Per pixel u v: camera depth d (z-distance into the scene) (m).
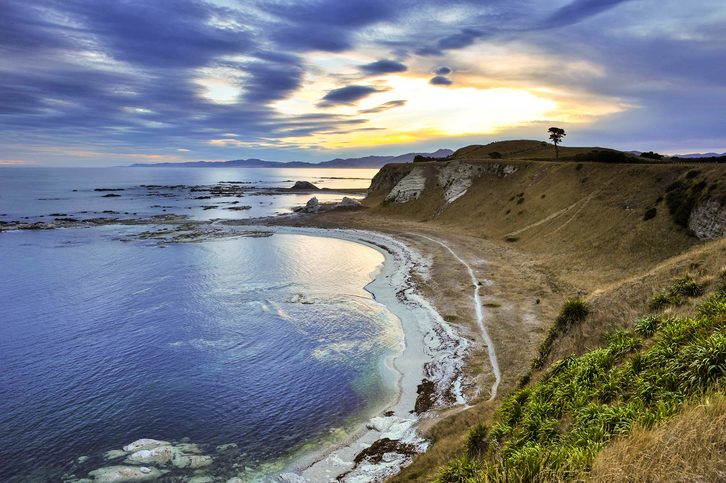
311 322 38.22
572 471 8.34
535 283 43.19
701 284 16.80
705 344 10.70
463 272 49.94
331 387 27.52
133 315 39.91
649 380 11.26
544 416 13.09
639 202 46.94
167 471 19.92
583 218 52.81
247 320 38.72
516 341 30.83
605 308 19.44
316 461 20.42
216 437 22.64
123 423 23.77
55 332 36.03
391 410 24.58
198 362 30.88
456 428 20.03
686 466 7.11
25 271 55.97
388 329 36.53
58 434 22.75
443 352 30.86
